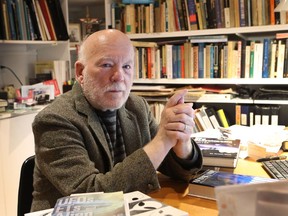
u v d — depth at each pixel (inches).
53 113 37.3
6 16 87.5
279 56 86.4
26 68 106.6
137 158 33.5
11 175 82.3
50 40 99.4
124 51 39.8
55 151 35.2
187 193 37.9
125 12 101.7
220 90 95.9
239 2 88.4
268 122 90.0
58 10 101.5
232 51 91.0
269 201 18.8
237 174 39.8
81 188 32.5
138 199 28.6
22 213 44.3
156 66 99.9
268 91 90.5
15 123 82.7
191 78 96.5
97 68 39.3
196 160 40.8
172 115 36.0
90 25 112.0
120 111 45.3
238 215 18.8
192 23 94.4
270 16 86.1
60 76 103.0
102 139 40.1
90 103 41.5
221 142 50.8
